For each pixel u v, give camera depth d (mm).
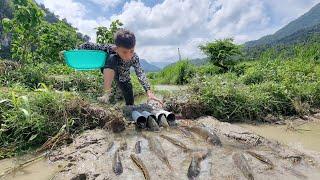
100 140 1405
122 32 1613
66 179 1097
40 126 1502
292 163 1183
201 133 1401
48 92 1669
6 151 1401
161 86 4395
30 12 2895
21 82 2469
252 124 1871
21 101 1600
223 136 1409
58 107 1613
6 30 3000
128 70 1812
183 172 1086
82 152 1296
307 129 1759
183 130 1493
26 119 1490
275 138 1592
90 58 1636
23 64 2775
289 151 1280
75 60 1613
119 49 1613
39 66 2947
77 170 1146
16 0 2889
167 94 2186
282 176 1089
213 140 1315
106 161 1187
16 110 1552
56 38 3631
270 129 1768
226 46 5898
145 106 1805
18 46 3031
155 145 1263
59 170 1202
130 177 1070
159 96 2230
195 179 1048
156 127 1526
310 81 2621
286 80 2410
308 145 1480
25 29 2949
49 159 1312
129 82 1847
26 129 1514
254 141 1361
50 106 1608
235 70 5367
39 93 1685
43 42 3572
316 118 1969
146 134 1466
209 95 1976
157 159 1169
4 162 1330
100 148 1309
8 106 1614
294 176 1093
